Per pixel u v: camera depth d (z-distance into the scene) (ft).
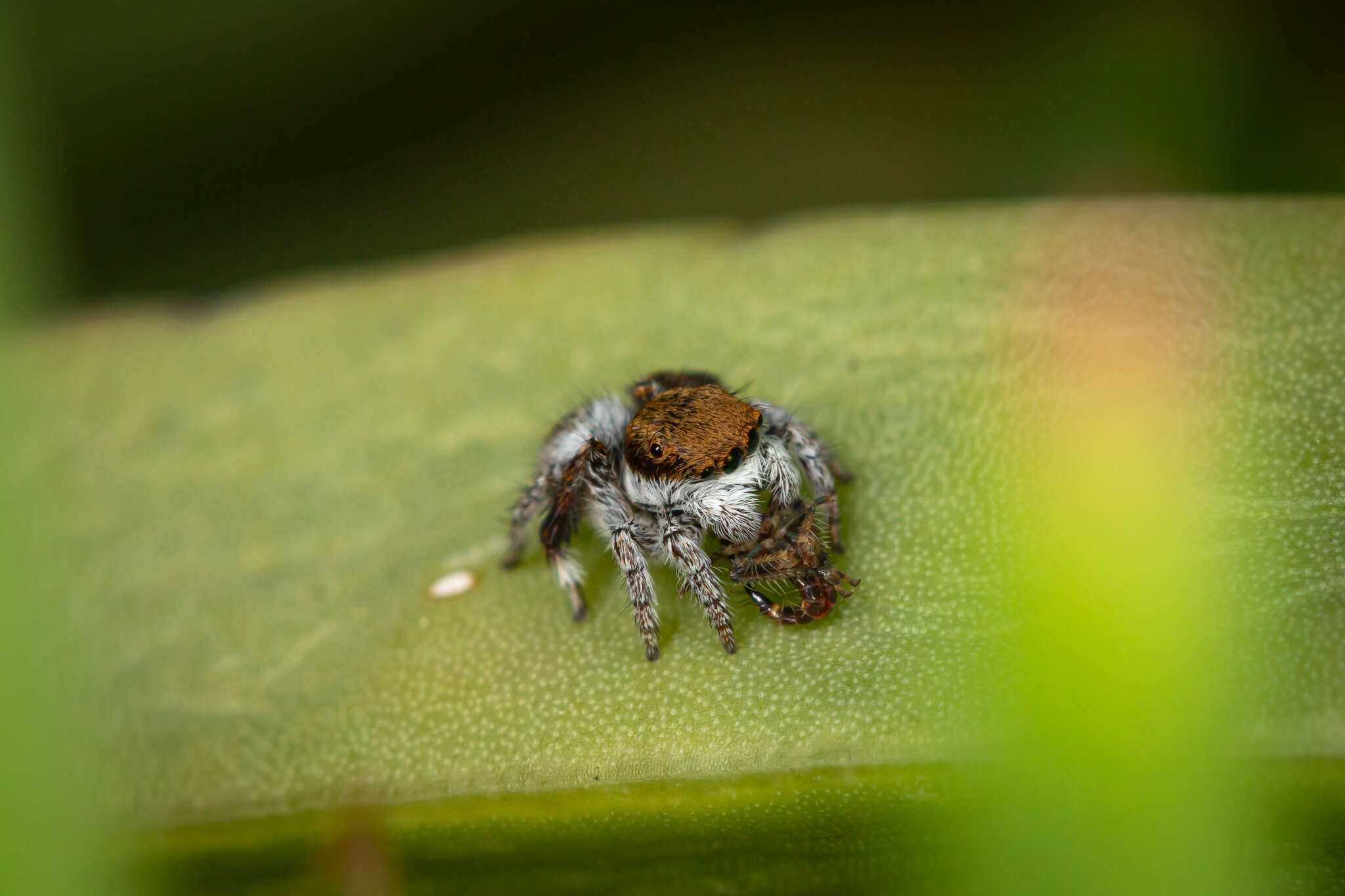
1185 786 0.20
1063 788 0.20
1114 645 0.20
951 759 0.21
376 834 0.21
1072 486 0.21
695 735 0.21
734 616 0.21
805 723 0.21
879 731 0.21
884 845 0.21
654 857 0.21
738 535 0.22
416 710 0.22
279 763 0.22
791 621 0.21
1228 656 0.20
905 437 0.22
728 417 0.22
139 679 0.22
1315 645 0.20
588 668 0.22
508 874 0.21
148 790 0.22
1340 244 0.22
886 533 0.22
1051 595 0.20
